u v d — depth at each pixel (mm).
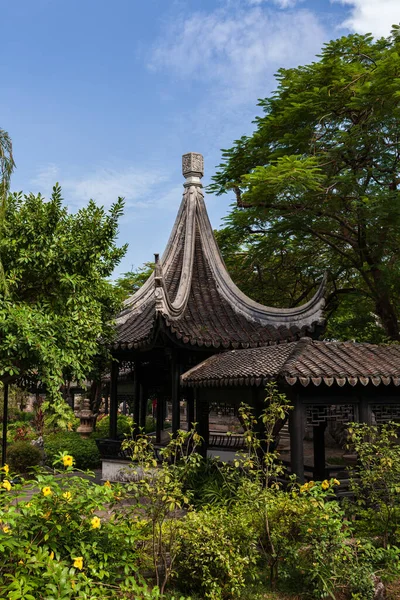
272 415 6477
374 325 17688
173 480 5918
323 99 13898
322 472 9172
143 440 5738
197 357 10602
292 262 18453
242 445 12852
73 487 4891
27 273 9148
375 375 7449
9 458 12633
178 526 5547
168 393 13570
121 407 30844
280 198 14305
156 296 9789
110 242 9719
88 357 9391
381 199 12742
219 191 17312
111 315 11117
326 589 5133
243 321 11336
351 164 14500
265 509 5613
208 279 12430
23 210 9148
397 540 6270
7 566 4250
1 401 20750
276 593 5520
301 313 11016
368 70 13734
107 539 5008
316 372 7199
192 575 5266
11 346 7668
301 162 12492
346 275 18078
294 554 5492
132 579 4641
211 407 10281
